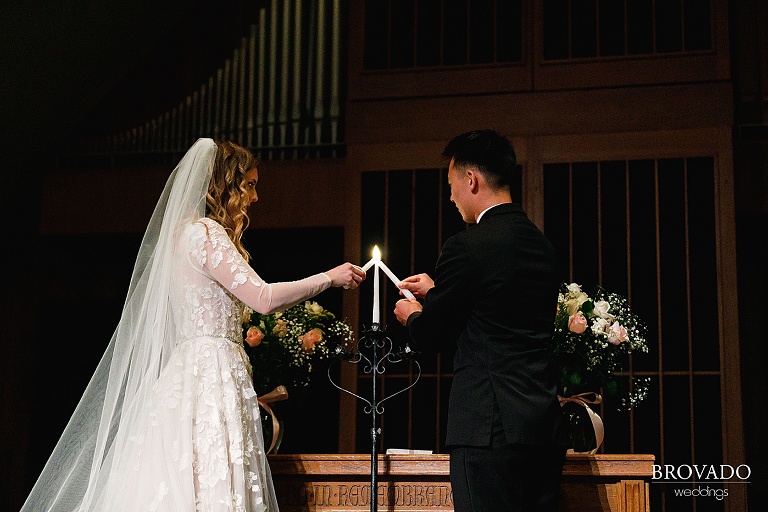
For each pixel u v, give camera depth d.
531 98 5.34
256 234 5.82
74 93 5.98
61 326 6.67
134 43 6.02
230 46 6.11
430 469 3.08
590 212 5.20
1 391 6.19
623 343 3.46
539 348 2.69
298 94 5.95
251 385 3.01
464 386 2.66
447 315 2.70
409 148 5.43
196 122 6.05
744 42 5.36
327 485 3.14
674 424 4.93
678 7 5.35
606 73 5.29
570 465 3.05
